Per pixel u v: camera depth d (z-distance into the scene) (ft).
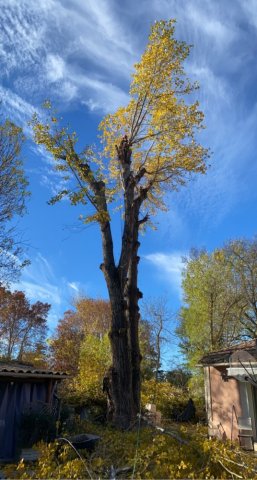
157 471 20.63
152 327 101.14
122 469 20.83
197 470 21.58
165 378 99.40
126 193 54.54
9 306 147.64
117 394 43.86
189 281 95.61
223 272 97.19
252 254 101.81
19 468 20.62
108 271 48.98
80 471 20.24
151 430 30.50
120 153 57.82
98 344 80.64
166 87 57.93
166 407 73.46
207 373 59.67
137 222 55.52
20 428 38.83
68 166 51.65
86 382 62.08
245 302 98.07
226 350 60.95
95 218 49.96
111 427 41.32
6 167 54.39
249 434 49.93
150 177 64.44
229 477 21.62
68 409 43.55
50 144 51.29
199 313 91.71
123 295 48.55
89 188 52.37
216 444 23.85
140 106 58.95
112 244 50.47
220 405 55.88
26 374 41.06
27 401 42.27
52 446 24.81
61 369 111.45
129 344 48.57
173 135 59.72
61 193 48.96
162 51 56.08
